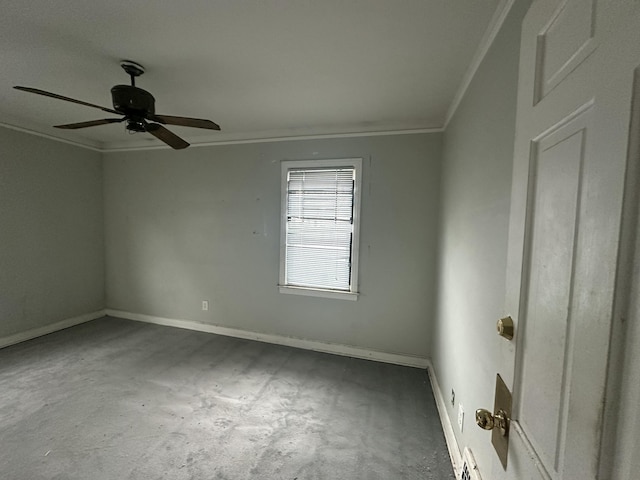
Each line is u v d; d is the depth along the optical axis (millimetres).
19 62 1811
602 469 400
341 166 2926
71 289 3586
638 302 363
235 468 1619
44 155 3268
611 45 412
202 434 1862
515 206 750
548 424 555
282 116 2668
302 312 3170
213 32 1493
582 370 448
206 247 3482
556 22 591
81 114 2803
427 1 1258
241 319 3404
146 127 1951
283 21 1402
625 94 383
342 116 2641
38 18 1399
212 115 2658
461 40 1511
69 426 1898
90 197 3744
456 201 1966
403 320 2869
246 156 3248
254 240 3291
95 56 1732
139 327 3619
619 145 391
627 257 378
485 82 1432
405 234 2809
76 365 2684
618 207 390
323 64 1783
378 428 1964
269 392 2340
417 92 2111
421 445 1826
